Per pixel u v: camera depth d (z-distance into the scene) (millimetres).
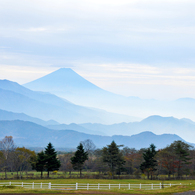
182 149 192750
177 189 98000
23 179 167625
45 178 174625
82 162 193500
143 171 192500
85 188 103688
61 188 103125
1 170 199875
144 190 97250
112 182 143125
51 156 182000
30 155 188625
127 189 99938
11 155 190250
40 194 80500
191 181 158000
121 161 199125
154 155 193625
